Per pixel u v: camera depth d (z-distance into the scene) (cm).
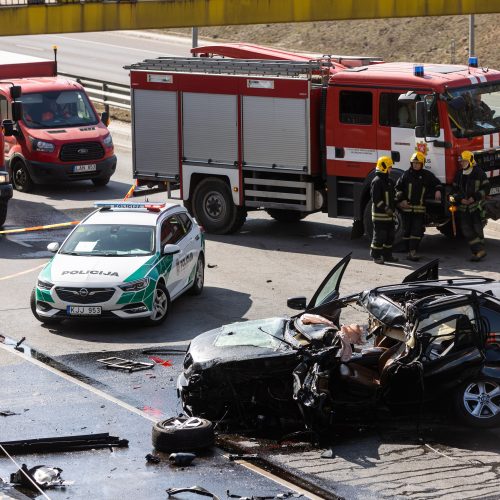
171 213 5256
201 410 3606
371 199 6050
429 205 6075
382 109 6100
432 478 3102
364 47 15888
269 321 3850
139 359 4391
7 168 8444
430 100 5916
